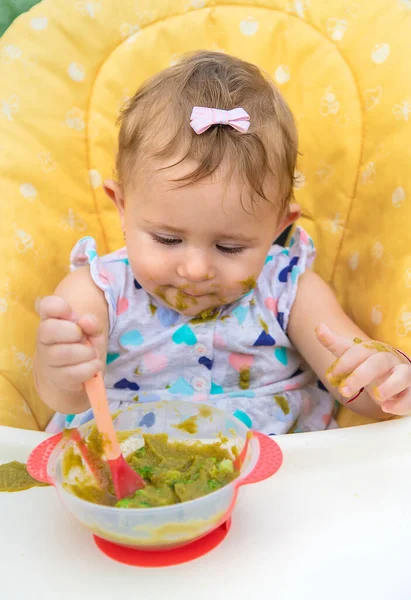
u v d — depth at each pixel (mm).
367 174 1120
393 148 1066
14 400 972
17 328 1033
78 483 719
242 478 648
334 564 652
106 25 1189
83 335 710
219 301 968
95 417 688
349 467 789
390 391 786
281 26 1200
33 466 670
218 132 861
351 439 822
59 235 1161
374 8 1150
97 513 617
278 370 1119
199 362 1077
